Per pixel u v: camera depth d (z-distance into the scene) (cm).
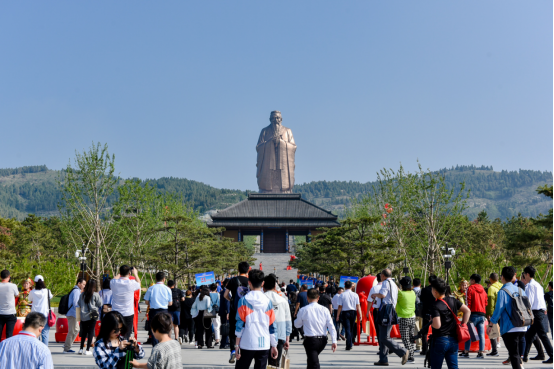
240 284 1608
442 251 5206
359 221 5444
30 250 8469
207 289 2370
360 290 2591
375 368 1719
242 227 13175
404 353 1720
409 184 5069
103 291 2119
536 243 2191
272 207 13512
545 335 1700
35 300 1969
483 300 1964
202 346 2350
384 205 5247
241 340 1169
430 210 4975
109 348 1014
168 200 7919
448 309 1238
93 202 5441
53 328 3288
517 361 1441
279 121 14412
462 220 5609
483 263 5900
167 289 1912
